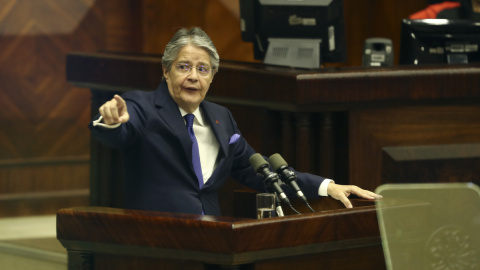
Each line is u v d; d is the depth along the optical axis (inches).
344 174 484.4
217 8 971.9
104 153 597.9
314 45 570.6
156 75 537.6
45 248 663.8
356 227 328.8
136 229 317.4
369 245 335.9
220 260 293.7
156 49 946.1
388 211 264.8
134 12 954.1
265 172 363.3
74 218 336.5
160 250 311.0
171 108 397.4
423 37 583.2
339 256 327.3
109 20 943.0
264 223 298.4
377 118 486.0
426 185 266.5
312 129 482.0
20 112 916.0
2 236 756.0
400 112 491.5
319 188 402.0
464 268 263.6
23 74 915.4
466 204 264.7
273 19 575.8
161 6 944.9
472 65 509.0
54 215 914.7
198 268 303.7
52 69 925.8
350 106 474.6
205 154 406.9
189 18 960.3
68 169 929.5
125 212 329.4
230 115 426.3
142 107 391.9
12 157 912.9
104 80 581.0
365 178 484.7
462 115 504.1
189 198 388.8
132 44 956.6
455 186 265.6
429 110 497.0
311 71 475.2
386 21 1066.1
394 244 263.6
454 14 685.9
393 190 267.1
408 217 264.2
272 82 473.7
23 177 912.3
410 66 505.7
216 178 400.8
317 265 321.1
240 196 441.7
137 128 383.9
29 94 918.4
